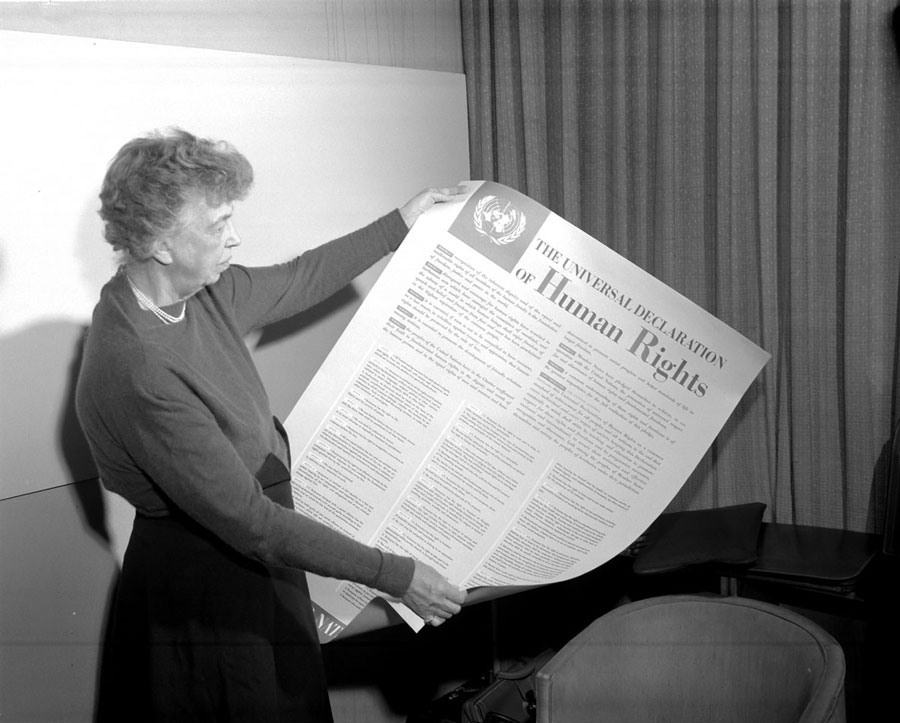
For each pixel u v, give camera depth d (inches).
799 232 64.0
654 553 60.1
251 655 47.8
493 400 56.9
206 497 41.9
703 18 65.9
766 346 66.3
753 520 63.2
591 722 47.6
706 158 68.2
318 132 65.7
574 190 74.9
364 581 45.9
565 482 56.1
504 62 75.4
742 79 64.5
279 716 49.3
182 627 46.9
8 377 49.7
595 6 70.8
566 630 80.0
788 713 44.8
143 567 46.9
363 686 74.6
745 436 69.0
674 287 70.9
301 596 50.9
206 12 59.4
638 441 56.5
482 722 62.7
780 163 64.8
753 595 67.9
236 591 47.2
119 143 53.6
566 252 57.9
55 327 51.6
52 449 52.1
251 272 54.3
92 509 54.2
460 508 55.7
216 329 48.7
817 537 61.2
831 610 63.4
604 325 57.6
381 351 57.6
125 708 48.6
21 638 51.6
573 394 57.1
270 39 63.7
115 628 48.5
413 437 56.6
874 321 62.0
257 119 61.5
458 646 81.4
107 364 41.8
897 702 60.9
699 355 57.2
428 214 58.7
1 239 48.8
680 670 49.1
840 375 64.4
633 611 50.2
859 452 63.2
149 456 42.1
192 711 47.8
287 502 50.1
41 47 49.6
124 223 42.3
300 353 67.8
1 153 48.4
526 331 57.7
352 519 55.4
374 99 69.7
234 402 47.3
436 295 58.0
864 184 60.3
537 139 75.1
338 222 68.1
